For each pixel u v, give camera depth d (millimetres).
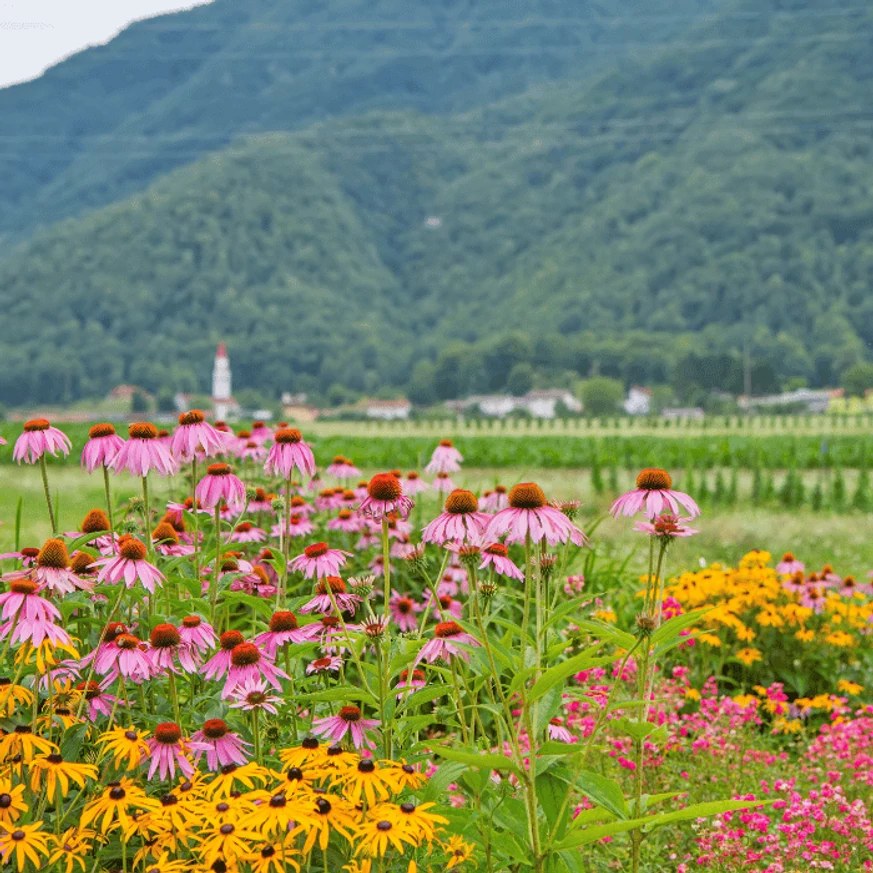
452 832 3219
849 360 192875
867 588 8258
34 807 3070
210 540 5441
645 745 5012
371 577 3566
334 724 3375
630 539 13320
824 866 4164
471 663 3385
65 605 3619
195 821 2771
